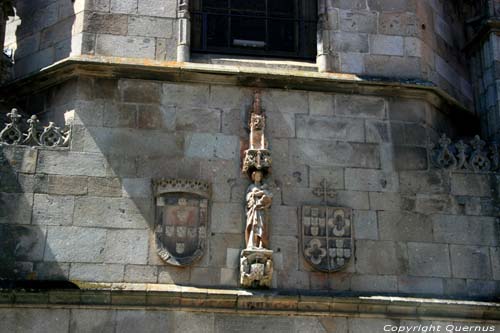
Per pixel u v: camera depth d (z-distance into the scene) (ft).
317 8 59.26
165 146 52.70
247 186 52.37
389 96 56.29
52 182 50.85
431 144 55.72
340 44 57.47
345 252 51.55
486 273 52.75
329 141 54.39
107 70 53.67
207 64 54.70
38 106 55.21
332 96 55.62
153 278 49.47
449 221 53.62
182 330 48.39
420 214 53.47
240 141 53.47
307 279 50.72
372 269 51.60
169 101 53.78
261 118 53.52
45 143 51.80
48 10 58.23
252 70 54.49
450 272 52.37
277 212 52.01
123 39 55.47
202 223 50.80
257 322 49.16
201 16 58.75
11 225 49.60
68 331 47.57
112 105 53.21
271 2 60.39
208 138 53.26
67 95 53.93
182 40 55.88
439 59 60.59
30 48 58.08
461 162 55.16
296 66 57.16
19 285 47.78
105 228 50.21
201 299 48.80
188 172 52.29
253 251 49.73
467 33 64.03
